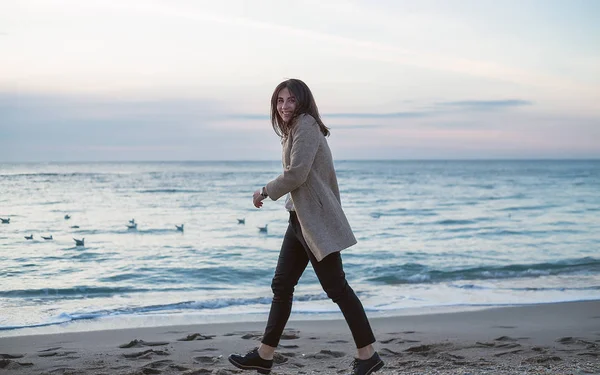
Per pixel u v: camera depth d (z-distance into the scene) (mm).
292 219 3686
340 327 7348
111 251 17391
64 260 15578
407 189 60375
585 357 5324
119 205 37094
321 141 3559
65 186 58312
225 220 28547
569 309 8742
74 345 6242
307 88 3633
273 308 3748
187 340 6453
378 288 11414
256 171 127562
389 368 4836
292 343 6168
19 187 55281
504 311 8633
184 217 29875
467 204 39719
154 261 15516
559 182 76812
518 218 28906
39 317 8477
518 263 14898
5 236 20891
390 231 23516
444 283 12039
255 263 15211
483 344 6066
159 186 61125
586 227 24344
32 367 5051
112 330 7160
